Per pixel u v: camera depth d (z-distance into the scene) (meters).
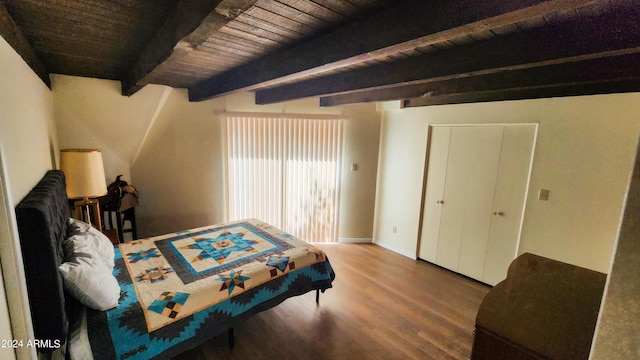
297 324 2.56
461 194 3.55
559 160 2.75
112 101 3.14
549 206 2.84
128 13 1.41
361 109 4.31
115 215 3.49
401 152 4.15
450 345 2.36
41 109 2.11
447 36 1.16
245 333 2.43
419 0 1.17
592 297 1.31
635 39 1.19
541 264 1.64
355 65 2.28
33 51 1.96
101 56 2.21
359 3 1.24
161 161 3.72
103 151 3.31
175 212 3.90
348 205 4.54
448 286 3.33
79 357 1.46
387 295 3.10
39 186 1.63
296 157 4.29
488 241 3.34
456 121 3.48
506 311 1.20
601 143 2.51
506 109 3.05
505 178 3.15
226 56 2.12
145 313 1.71
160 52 1.61
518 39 1.51
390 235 4.40
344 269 3.70
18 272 1.01
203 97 3.34
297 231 4.49
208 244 2.75
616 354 0.57
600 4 1.17
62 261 1.61
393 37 1.28
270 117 4.07
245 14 1.35
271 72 2.10
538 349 0.98
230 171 4.09
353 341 2.37
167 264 2.31
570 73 1.98
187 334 1.84
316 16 1.38
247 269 2.29
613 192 2.48
